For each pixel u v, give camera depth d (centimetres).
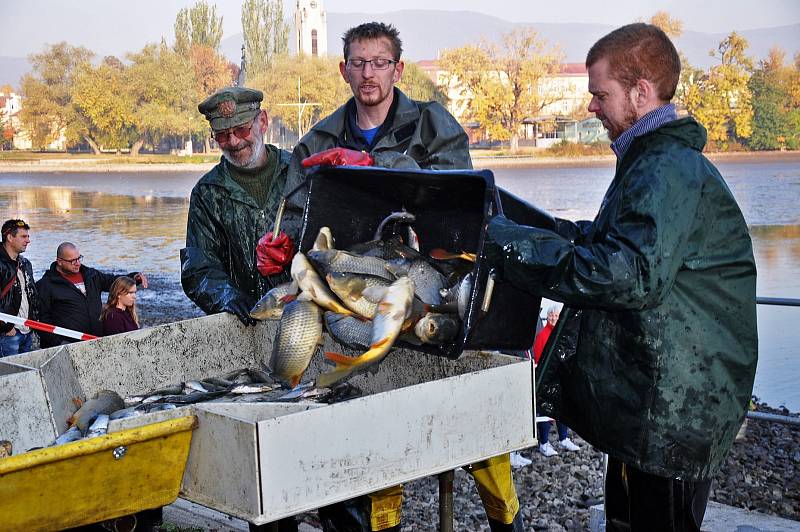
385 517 371
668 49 317
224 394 396
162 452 292
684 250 299
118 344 421
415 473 303
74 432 346
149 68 8994
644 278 292
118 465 286
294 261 366
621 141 324
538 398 348
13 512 271
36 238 3644
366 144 445
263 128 485
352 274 353
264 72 8494
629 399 315
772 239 3250
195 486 298
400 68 448
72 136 9262
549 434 924
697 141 309
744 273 315
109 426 311
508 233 316
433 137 434
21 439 369
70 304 895
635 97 318
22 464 267
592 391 324
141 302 2031
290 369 356
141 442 286
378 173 366
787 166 6122
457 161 436
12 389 367
